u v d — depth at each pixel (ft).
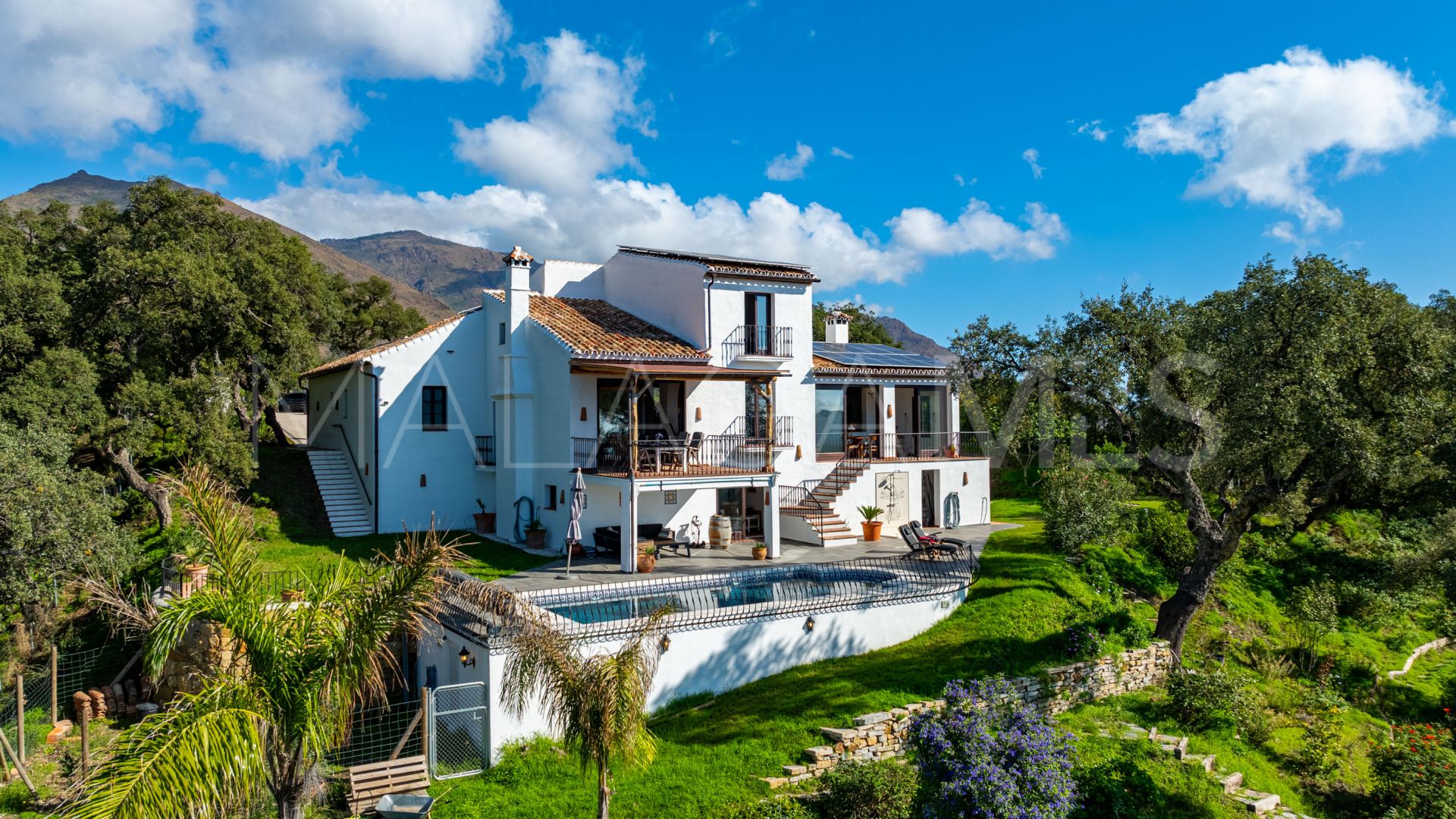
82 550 57.16
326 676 25.02
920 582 61.36
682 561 73.36
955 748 37.91
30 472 54.95
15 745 46.50
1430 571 75.97
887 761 40.86
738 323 84.53
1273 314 54.60
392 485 85.40
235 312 84.33
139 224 102.01
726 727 44.78
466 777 40.55
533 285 98.48
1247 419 53.52
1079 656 55.52
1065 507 75.46
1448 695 67.67
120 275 75.87
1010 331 65.87
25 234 98.48
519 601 33.65
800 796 37.99
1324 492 56.39
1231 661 65.26
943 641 56.85
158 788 19.58
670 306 87.56
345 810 37.60
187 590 46.06
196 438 75.87
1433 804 47.73
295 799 24.94
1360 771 54.19
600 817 30.76
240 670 25.64
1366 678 67.77
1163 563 77.77
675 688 49.21
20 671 55.42
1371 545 91.35
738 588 59.67
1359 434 48.96
